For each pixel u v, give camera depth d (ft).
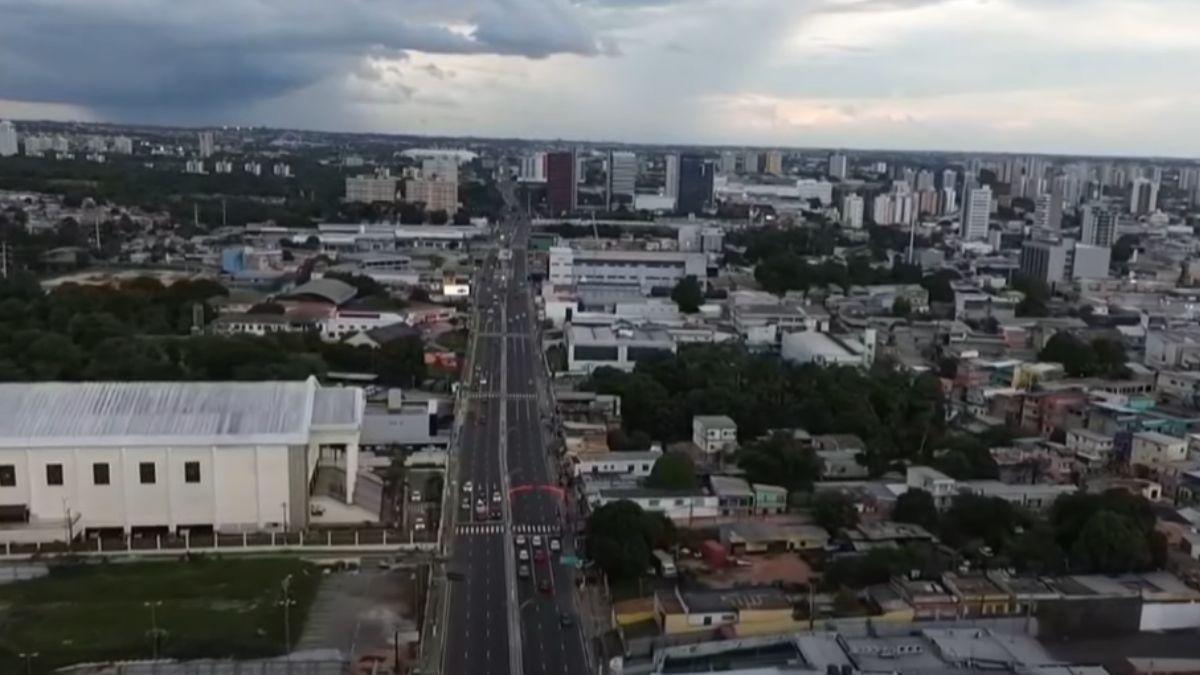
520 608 626.64
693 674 522.88
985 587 645.51
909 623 603.67
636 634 598.34
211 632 557.33
